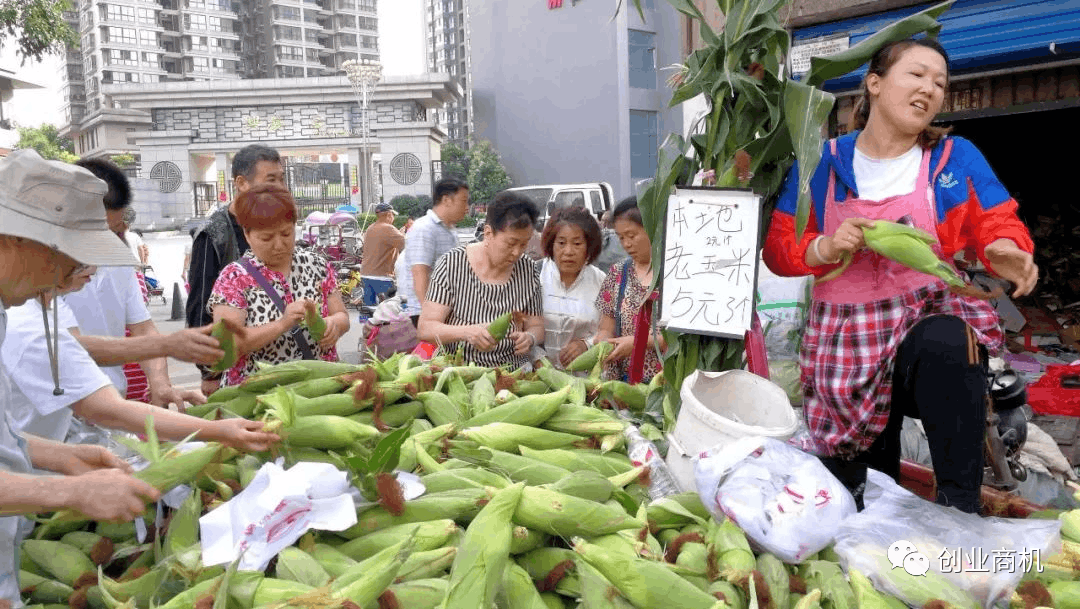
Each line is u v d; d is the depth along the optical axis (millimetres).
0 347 1616
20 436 1674
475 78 47688
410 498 1859
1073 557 1750
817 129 2080
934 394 2080
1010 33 5125
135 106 48906
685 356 2500
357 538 1760
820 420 2379
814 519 1753
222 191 49500
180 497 1959
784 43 2332
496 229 3611
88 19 99562
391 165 47750
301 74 117000
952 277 1915
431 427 2482
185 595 1506
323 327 3004
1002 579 1673
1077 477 3721
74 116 110938
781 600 1632
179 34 104688
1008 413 3020
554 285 4270
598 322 4230
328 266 3400
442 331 3621
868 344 2203
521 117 44969
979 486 2066
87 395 1991
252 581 1545
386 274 11000
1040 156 8125
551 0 41969
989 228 2076
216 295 3080
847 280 2250
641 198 2537
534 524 1661
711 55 2381
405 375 2580
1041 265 7145
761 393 2262
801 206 2064
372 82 46500
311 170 56969
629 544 1677
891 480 2195
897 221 2158
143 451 1800
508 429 2246
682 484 2139
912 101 2086
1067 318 6180
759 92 2295
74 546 1869
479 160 44906
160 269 24125
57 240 1504
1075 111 7785
